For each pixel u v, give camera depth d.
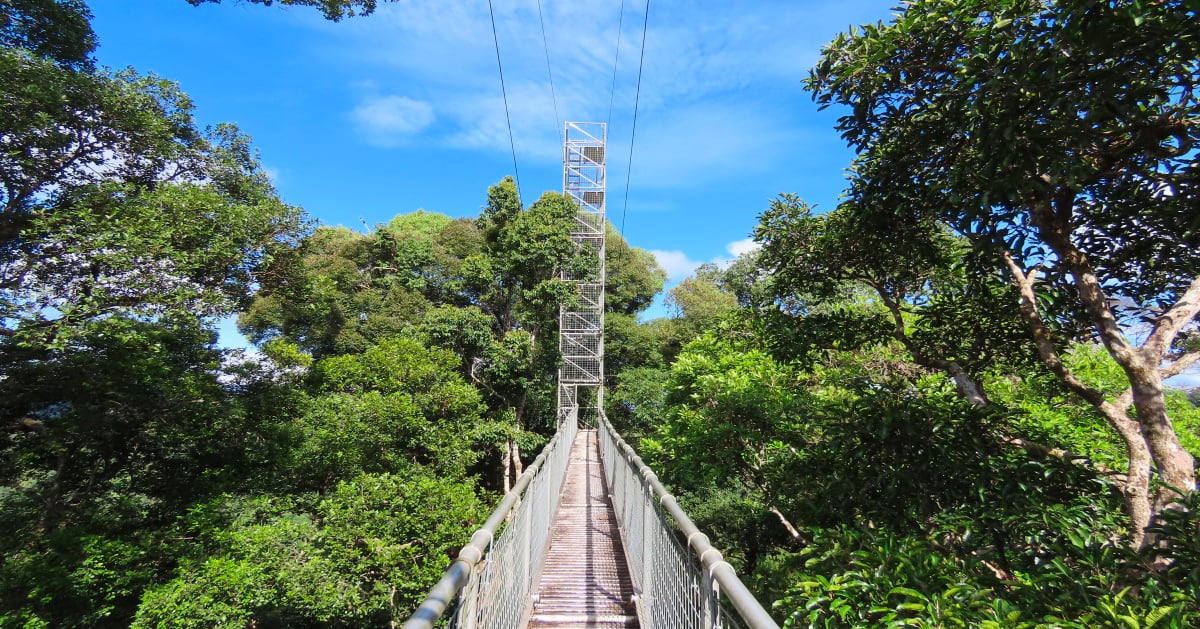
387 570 7.96
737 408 7.54
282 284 9.84
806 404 7.12
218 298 7.88
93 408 8.40
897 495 3.45
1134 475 2.91
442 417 13.30
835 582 2.43
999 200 2.60
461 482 12.24
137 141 8.02
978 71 2.53
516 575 3.12
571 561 4.92
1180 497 2.56
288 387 11.75
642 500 3.66
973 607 2.14
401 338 14.92
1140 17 1.94
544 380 17.73
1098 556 2.37
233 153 9.70
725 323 7.15
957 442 3.39
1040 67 2.28
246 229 8.31
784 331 4.80
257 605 7.18
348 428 11.09
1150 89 2.16
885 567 2.52
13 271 7.12
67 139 7.22
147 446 9.76
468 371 17.34
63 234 6.50
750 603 1.29
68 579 6.75
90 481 9.33
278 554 7.67
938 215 3.13
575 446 15.35
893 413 3.53
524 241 16.55
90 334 6.90
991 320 4.20
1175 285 3.53
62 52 7.89
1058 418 5.37
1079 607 2.06
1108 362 5.86
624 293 27.22
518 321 20.06
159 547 7.83
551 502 5.77
